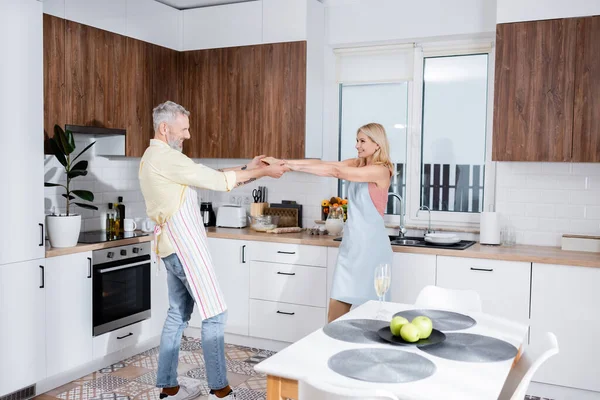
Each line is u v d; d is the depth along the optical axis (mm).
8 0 3283
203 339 3469
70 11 3943
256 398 3598
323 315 4273
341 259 3738
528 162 4141
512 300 3701
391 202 4797
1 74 3258
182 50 5047
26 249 3430
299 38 4562
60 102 3881
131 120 4484
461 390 1748
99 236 4223
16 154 3355
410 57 4645
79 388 3730
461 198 4578
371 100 4828
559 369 3598
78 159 4371
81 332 3824
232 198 5258
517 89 3857
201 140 5012
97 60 4168
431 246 4035
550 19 3756
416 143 4664
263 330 4516
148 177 3320
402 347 2143
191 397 3588
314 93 4734
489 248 3973
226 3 4949
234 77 4836
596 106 3666
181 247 3354
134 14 4500
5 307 3320
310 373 1883
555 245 4094
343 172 3594
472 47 4422
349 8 4738
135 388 3746
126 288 4195
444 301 2867
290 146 4648
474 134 4504
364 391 1605
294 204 4930
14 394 3438
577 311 3535
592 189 3986
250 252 4531
